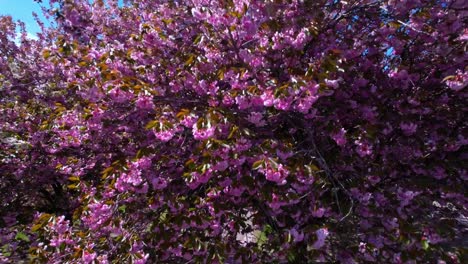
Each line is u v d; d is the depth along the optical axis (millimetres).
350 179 3312
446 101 3787
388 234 2861
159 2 5512
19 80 6605
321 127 3266
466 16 3406
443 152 3842
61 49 3686
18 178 5703
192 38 4168
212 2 3555
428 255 2779
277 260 3027
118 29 5641
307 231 2809
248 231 3750
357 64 3953
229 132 2783
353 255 3068
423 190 3674
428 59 3900
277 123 3510
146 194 3373
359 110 3750
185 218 2803
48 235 3221
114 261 2947
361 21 3900
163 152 3520
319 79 2674
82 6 5656
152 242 3133
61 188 6641
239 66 3387
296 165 2662
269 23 3219
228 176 2975
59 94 5848
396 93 3816
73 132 3961
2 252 4543
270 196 2688
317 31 3281
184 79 3357
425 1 3352
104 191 3287
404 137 3717
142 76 3666
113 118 3707
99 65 3182
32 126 5488
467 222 4703
